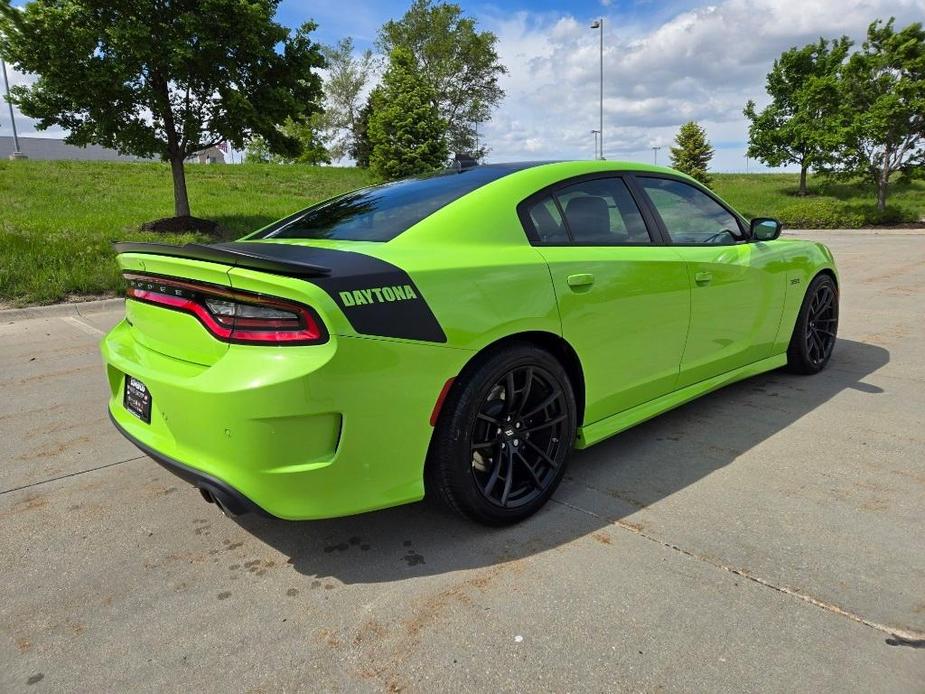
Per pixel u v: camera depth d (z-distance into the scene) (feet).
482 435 7.89
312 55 40.68
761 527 8.02
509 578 7.13
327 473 6.59
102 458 10.82
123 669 5.91
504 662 5.85
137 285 7.95
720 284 11.17
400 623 6.43
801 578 6.93
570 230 9.15
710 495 8.93
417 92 102.58
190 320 7.02
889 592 6.65
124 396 8.43
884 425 11.27
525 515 8.36
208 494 7.61
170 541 8.16
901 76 62.13
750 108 89.20
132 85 36.78
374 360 6.59
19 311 23.06
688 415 12.16
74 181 65.51
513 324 7.77
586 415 9.18
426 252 7.55
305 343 6.28
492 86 155.74
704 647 5.94
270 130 40.93
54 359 17.39
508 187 8.82
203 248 6.68
